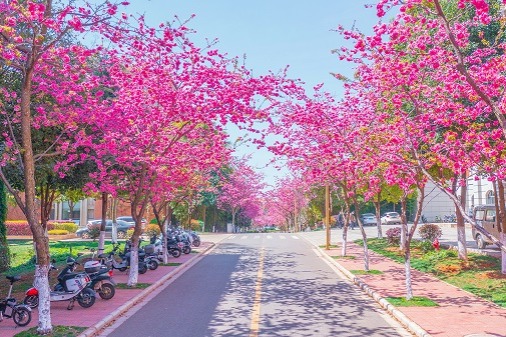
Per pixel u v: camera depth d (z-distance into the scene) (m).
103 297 14.75
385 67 11.86
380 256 26.25
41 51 10.91
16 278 12.18
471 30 16.27
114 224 37.06
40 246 10.77
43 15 11.26
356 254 27.42
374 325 11.52
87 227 47.75
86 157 15.96
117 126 15.67
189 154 18.64
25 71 10.84
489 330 10.55
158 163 16.59
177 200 27.45
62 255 27.64
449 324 11.10
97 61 16.70
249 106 14.95
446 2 15.61
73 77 12.70
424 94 12.90
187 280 19.48
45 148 16.25
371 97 14.80
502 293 14.65
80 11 11.24
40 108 13.00
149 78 15.29
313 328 11.20
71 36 15.59
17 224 48.53
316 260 26.09
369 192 18.66
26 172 10.84
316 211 55.97
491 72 10.89
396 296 14.58
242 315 12.68
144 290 16.56
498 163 11.00
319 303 14.31
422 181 13.79
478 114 11.76
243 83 15.05
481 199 49.06
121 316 12.82
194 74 15.39
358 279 18.16
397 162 13.12
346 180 21.34
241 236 48.44
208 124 16.30
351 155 17.36
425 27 10.62
